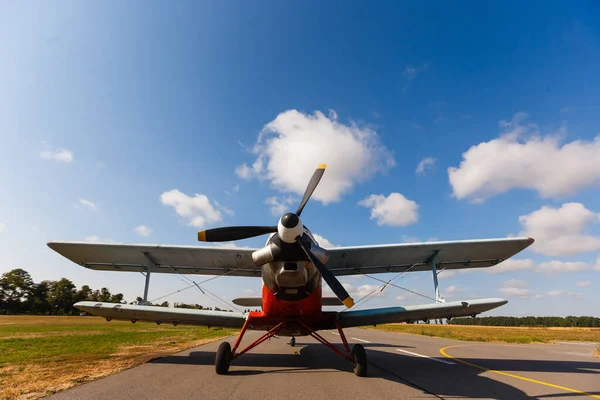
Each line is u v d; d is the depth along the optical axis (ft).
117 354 29.27
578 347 44.34
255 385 16.76
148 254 28.58
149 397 14.15
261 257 19.67
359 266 31.48
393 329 111.34
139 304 26.71
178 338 49.83
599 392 15.80
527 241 26.35
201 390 15.52
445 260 30.45
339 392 15.34
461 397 14.56
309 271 20.43
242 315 24.63
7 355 28.68
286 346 40.27
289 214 18.76
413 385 17.04
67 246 27.30
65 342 41.88
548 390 16.12
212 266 31.27
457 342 51.31
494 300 24.66
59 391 15.11
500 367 23.79
